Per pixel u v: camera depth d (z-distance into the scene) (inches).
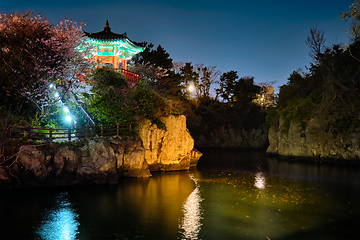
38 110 958.4
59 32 987.9
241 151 2417.6
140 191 757.3
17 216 541.0
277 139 1913.1
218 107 2554.1
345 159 1353.3
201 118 2428.6
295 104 1734.7
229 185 871.7
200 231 484.1
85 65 1016.9
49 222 514.6
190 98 2493.8
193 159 1336.1
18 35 884.6
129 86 1139.3
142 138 1035.9
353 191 789.2
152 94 1143.0
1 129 737.6
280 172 1163.3
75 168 772.6
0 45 877.8
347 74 1336.1
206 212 587.5
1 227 488.7
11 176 694.5
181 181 923.4
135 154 927.0
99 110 1000.9
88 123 978.7
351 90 1314.0
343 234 476.1
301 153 1598.2
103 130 900.6
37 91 901.2
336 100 1397.6
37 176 710.5
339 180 966.4
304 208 619.8
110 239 449.1
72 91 1007.6
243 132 2600.9
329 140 1430.9
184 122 1211.2
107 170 805.9
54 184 748.0
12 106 880.9
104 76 1083.3
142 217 551.5
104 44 1296.8
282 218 552.4
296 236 466.6
